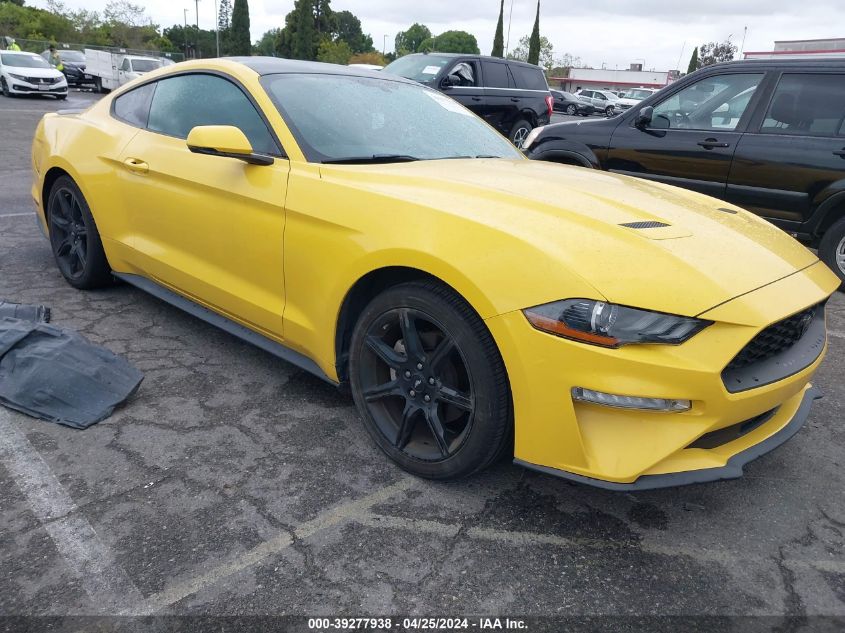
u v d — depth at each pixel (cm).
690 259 210
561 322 195
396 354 245
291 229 267
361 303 261
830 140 509
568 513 234
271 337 297
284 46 6756
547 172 301
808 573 212
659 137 596
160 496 228
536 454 209
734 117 559
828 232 526
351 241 244
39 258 489
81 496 225
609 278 197
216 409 289
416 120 336
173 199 325
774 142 532
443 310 221
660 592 200
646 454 198
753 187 547
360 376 255
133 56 2675
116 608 180
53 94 2247
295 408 295
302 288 268
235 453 257
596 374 193
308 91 313
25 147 1077
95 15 5988
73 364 293
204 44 9531
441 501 235
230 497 230
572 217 226
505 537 219
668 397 192
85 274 409
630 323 191
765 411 219
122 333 362
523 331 200
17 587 185
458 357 228
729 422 204
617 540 222
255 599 186
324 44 6012
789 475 268
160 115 357
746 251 230
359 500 233
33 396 277
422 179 256
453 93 1084
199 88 338
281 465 251
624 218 233
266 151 290
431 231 223
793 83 532
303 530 215
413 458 244
